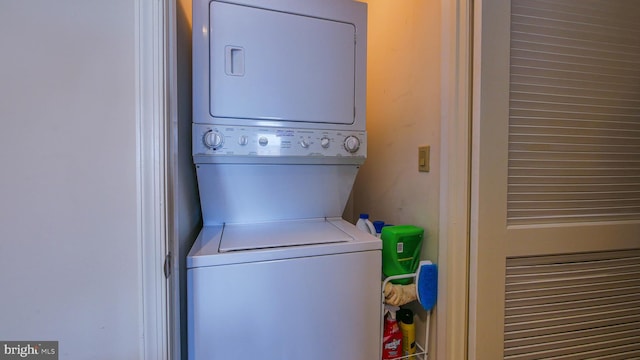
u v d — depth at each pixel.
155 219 0.73
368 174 1.94
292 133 1.22
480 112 1.03
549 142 1.12
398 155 1.56
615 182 1.21
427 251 1.31
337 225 1.35
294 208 1.40
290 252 0.97
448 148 1.14
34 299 0.69
